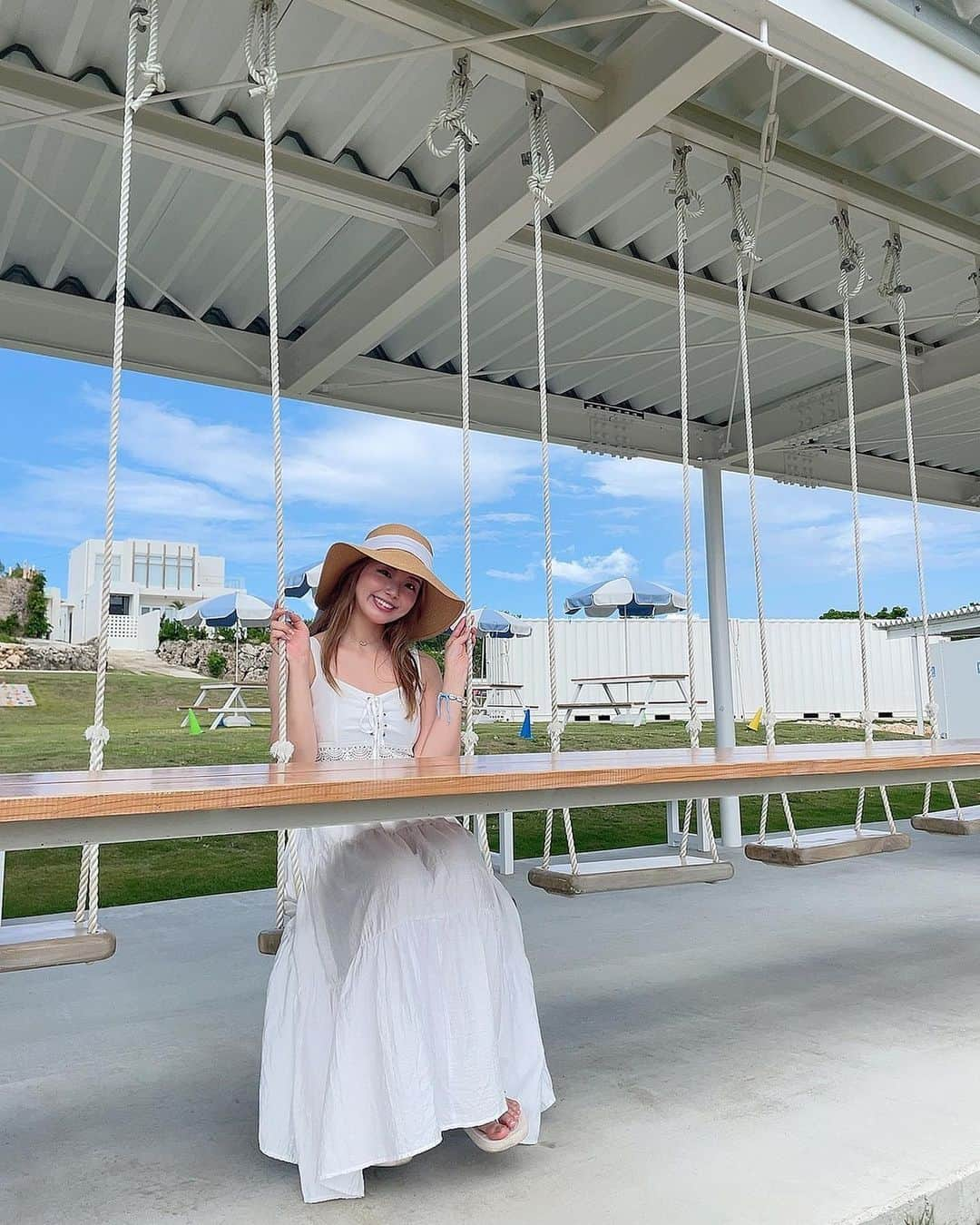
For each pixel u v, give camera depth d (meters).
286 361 5.27
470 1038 1.86
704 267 4.69
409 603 2.44
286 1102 1.94
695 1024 2.95
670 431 6.79
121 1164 2.03
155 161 3.69
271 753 2.21
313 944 1.96
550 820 2.77
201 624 20.28
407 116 3.51
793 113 3.42
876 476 7.80
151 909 4.84
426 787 1.65
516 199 3.44
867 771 2.42
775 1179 1.90
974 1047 2.71
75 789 1.43
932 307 5.16
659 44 2.79
